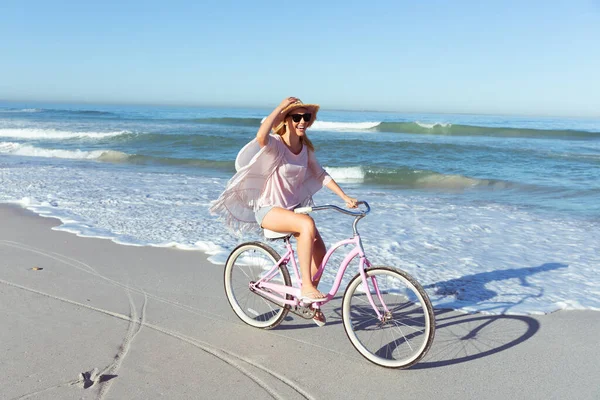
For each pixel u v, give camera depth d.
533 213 9.74
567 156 19.52
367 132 31.83
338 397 3.12
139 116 55.84
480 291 5.17
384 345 3.85
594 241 7.52
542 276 5.74
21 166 15.55
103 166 16.81
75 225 7.57
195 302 4.64
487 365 3.59
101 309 4.41
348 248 6.75
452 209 10.05
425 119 59.31
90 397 2.98
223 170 16.72
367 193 12.28
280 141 3.82
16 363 3.37
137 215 8.43
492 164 17.77
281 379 3.32
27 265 5.61
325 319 3.94
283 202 3.92
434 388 3.26
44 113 59.91
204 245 6.48
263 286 4.13
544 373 3.49
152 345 3.74
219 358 3.58
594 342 4.00
